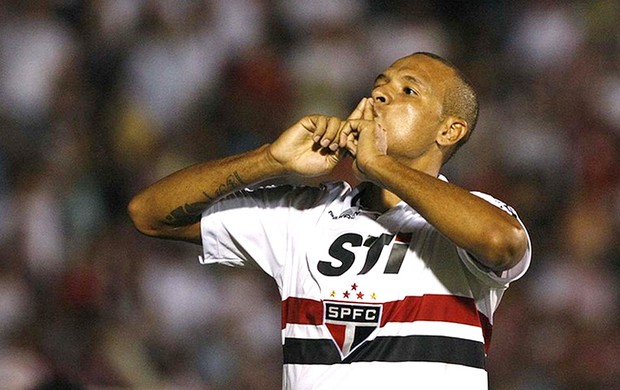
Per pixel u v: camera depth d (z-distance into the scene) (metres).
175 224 12.54
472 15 38.34
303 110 34.94
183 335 29.11
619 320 31.06
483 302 11.80
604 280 31.56
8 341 26.05
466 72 36.97
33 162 32.00
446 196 11.00
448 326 11.50
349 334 11.53
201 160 33.56
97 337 27.11
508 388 29.27
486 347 11.91
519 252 11.02
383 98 12.34
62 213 30.97
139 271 29.59
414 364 11.39
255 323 29.97
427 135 12.30
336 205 12.33
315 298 11.71
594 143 35.16
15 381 24.64
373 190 12.33
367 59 36.38
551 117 35.78
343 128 11.76
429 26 37.47
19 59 34.66
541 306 30.86
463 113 12.51
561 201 33.53
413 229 11.89
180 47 35.47
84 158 32.91
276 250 12.31
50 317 27.84
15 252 29.73
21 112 33.84
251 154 12.09
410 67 12.47
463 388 11.39
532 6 38.44
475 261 11.37
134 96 34.88
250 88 34.75
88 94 34.84
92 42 35.78
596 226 32.72
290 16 37.03
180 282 29.81
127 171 32.75
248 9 36.91
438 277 11.63
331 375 11.50
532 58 37.44
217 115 34.59
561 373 29.64
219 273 30.31
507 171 34.09
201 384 28.25
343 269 11.72
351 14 37.38
